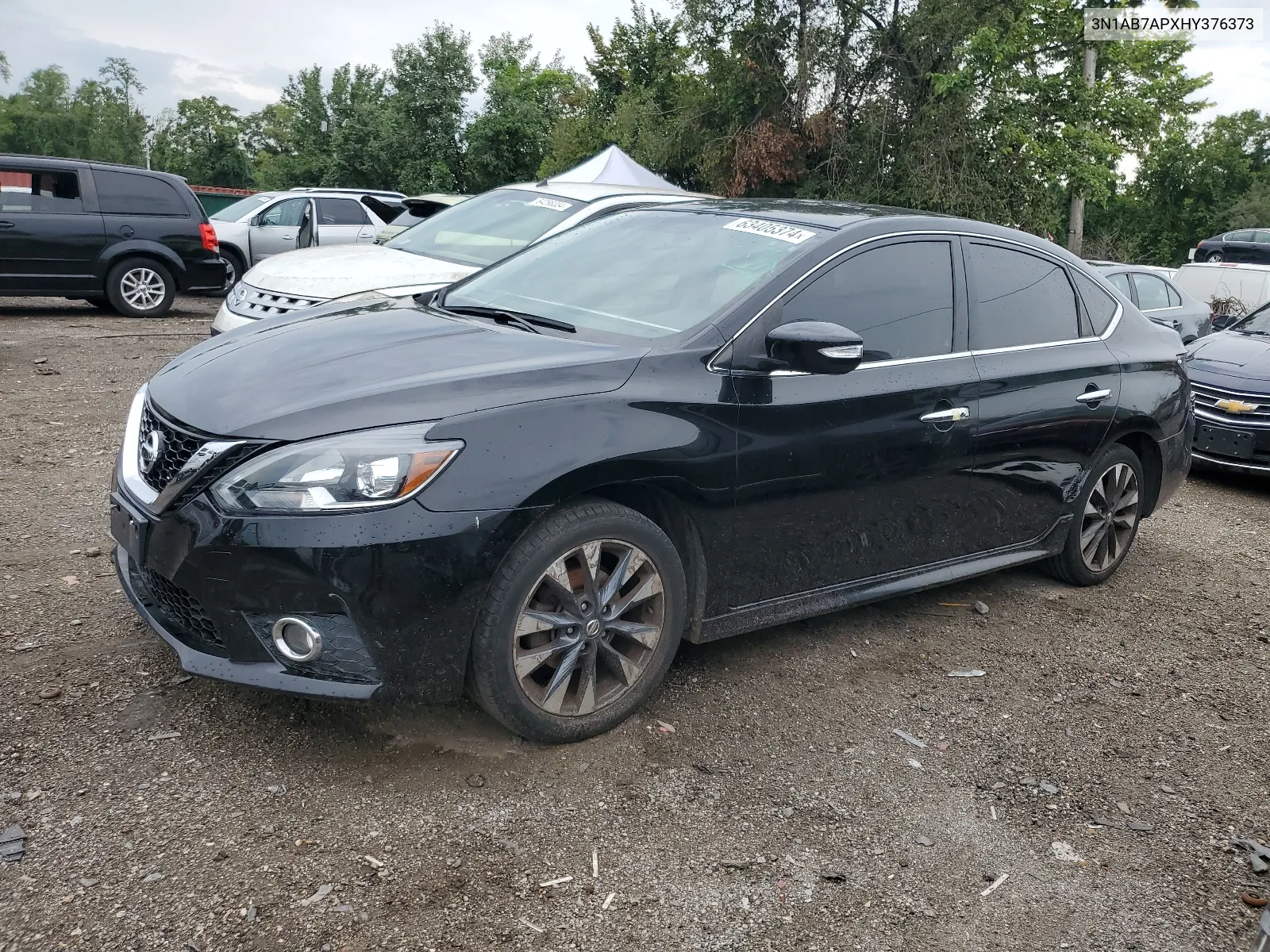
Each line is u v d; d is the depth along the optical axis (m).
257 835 2.57
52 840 2.48
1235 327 9.02
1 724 2.95
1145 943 2.51
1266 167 59.03
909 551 4.02
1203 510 7.02
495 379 2.95
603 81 35.44
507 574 2.84
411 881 2.46
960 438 4.00
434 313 3.78
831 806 2.95
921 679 3.85
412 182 33.56
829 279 3.66
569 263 4.11
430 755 2.99
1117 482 4.94
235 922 2.28
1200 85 25.66
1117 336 4.89
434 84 33.88
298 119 44.28
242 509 2.67
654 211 4.39
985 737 3.45
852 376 3.64
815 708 3.53
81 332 10.59
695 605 3.40
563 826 2.73
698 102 25.36
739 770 3.09
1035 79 23.64
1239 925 2.61
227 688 3.26
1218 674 4.16
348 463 2.66
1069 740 3.48
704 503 3.26
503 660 2.89
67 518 4.78
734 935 2.39
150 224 12.05
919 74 22.77
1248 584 5.38
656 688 3.42
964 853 2.80
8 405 7.00
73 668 3.31
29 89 83.38
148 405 3.17
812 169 24.47
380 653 2.72
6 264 11.23
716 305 3.47
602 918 2.40
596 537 3.01
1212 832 3.01
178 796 2.70
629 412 3.05
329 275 6.77
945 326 4.04
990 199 22.80
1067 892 2.67
